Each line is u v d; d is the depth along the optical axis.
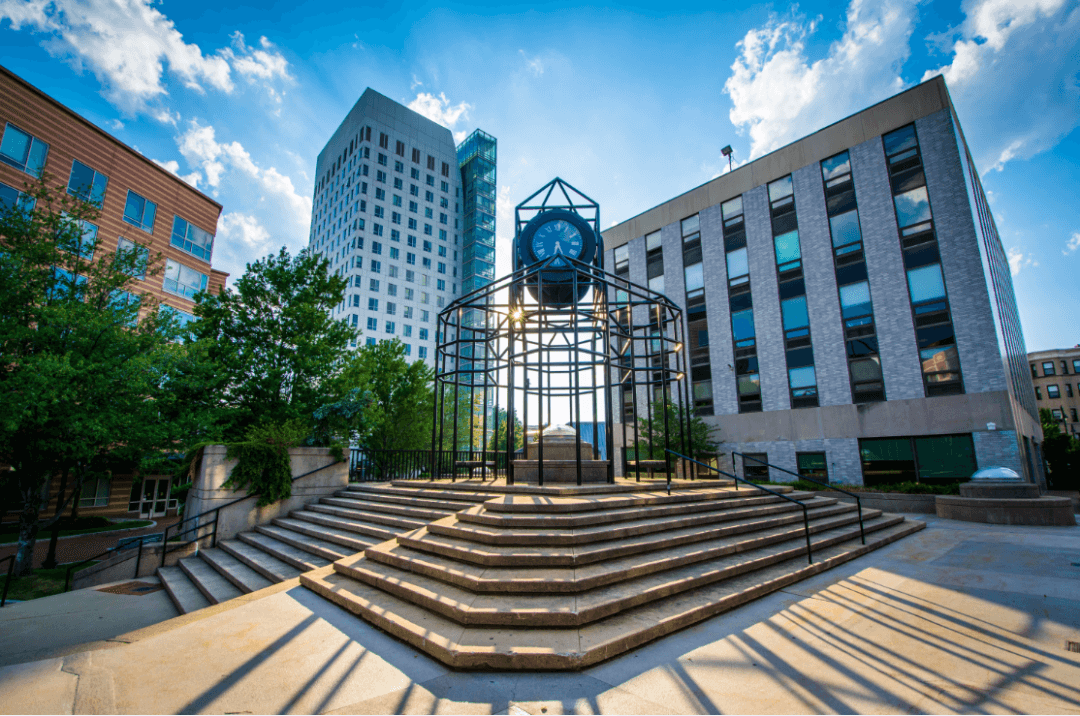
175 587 8.52
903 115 21.61
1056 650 4.02
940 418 19.28
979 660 3.86
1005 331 23.28
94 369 11.98
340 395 16.38
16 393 10.41
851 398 21.66
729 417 25.34
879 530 10.30
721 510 8.32
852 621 4.85
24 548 13.09
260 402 15.92
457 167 79.44
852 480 21.22
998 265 28.59
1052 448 32.91
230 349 16.09
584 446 11.80
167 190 27.97
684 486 9.77
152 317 14.10
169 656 4.04
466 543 5.96
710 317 26.97
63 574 13.09
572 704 3.21
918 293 20.41
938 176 20.44
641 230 30.95
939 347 19.64
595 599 4.65
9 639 6.32
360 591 5.43
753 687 3.45
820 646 4.21
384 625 4.55
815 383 22.83
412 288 68.25
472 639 4.04
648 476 13.85
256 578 8.02
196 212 29.56
